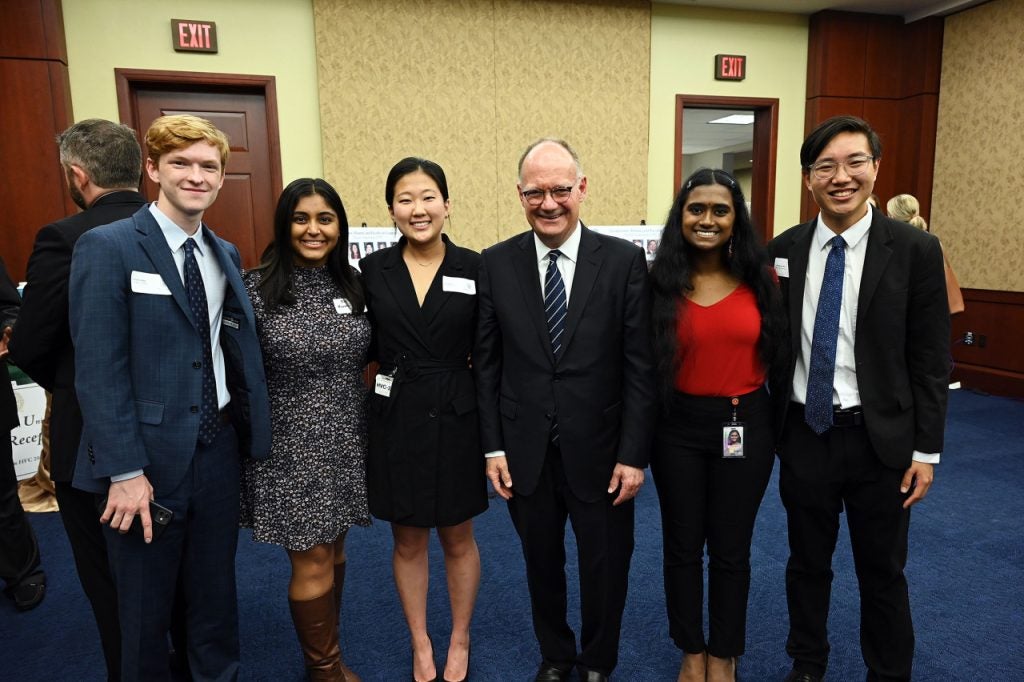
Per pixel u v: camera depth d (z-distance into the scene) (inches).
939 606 87.4
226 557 61.0
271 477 63.9
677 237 63.2
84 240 52.0
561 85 190.2
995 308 203.2
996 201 200.4
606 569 66.4
